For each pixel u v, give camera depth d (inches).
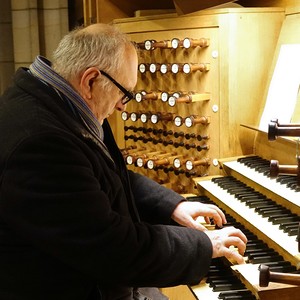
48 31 138.2
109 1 119.6
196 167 98.2
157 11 112.7
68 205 54.6
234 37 91.9
